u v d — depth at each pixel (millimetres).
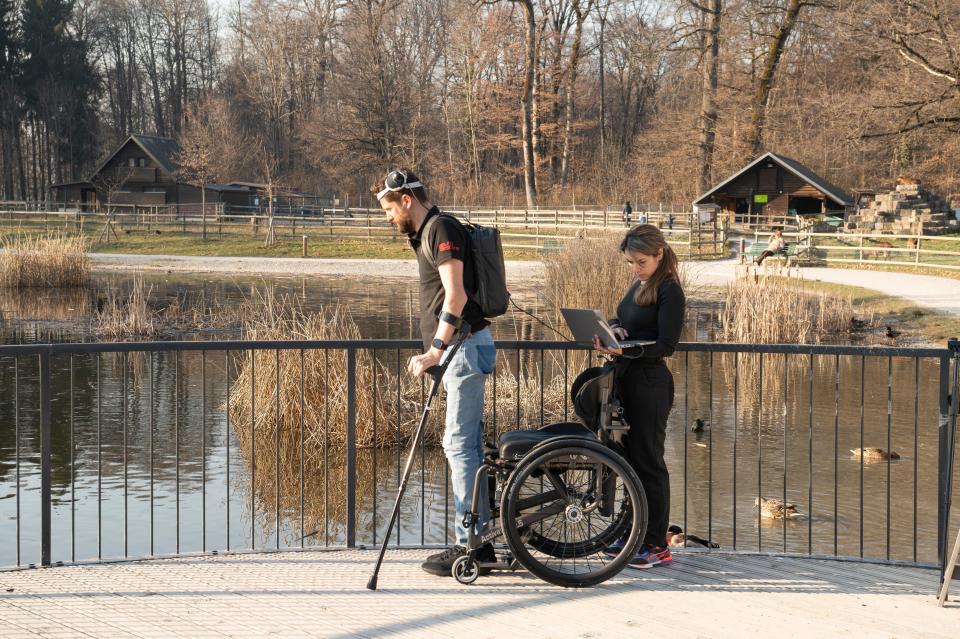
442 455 13453
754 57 62906
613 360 5848
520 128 81375
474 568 5789
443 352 5320
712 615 5336
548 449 5445
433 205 5582
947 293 30328
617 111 98688
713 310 30547
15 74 100062
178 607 5383
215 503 11422
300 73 101062
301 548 6727
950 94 38750
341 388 13938
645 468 5941
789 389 18172
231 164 86688
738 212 61781
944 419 6281
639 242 5754
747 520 10414
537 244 53312
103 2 107875
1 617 5203
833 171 65562
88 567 6223
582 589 5711
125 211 82562
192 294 37500
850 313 26484
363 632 5023
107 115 113812
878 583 5992
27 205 80000
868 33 40969
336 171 84750
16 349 6266
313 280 45406
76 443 14086
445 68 84375
